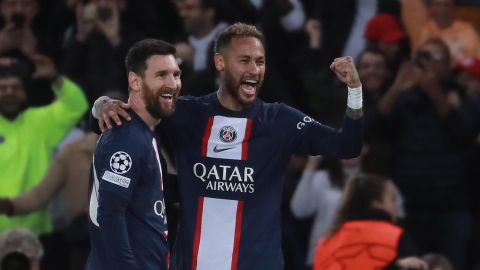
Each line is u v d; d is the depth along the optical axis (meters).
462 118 30.97
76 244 28.78
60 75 30.22
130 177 19.94
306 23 34.88
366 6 34.62
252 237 21.08
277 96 32.28
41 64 30.16
